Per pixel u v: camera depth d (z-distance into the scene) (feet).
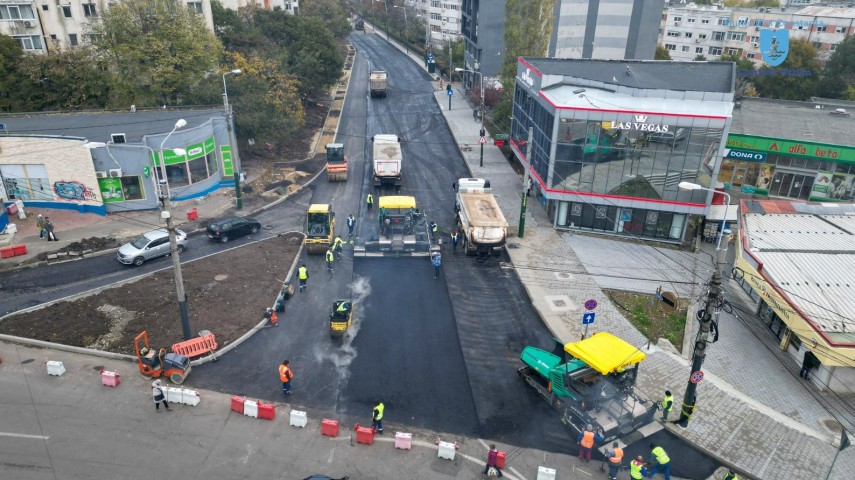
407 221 132.98
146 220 143.13
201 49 180.96
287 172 179.42
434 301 112.68
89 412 80.53
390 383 89.20
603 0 268.21
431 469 73.15
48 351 92.94
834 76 255.70
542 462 74.69
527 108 162.40
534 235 142.00
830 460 75.97
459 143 211.41
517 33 209.77
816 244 113.19
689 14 354.95
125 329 98.89
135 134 148.87
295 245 133.59
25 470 70.49
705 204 131.95
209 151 157.69
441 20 384.06
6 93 173.27
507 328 104.73
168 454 73.97
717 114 126.21
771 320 104.53
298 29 249.55
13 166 140.05
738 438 79.61
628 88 142.10
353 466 73.15
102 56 181.27
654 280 121.70
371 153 201.26
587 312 100.94
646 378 91.35
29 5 214.28
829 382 88.84
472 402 85.61
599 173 136.26
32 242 128.67
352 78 317.42
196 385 87.10
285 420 80.64
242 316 104.22
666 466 70.03
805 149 154.71
